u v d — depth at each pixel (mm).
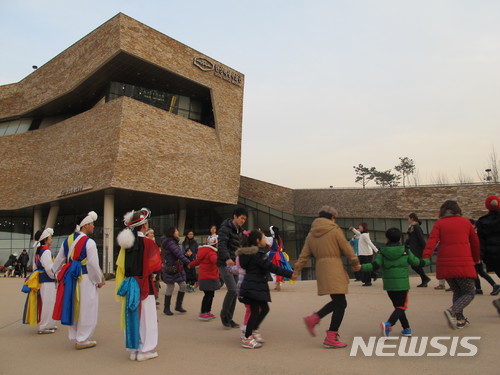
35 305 7203
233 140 34969
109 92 30484
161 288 14438
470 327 6012
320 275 5344
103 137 28078
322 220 5547
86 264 5898
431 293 9953
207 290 7770
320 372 4156
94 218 6449
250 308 5500
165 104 33375
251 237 5617
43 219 40781
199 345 5621
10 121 38875
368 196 34281
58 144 32594
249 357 4863
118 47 27359
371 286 12531
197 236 38375
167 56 30406
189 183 30828
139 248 5207
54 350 5734
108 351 5535
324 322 6957
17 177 35031
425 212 32094
